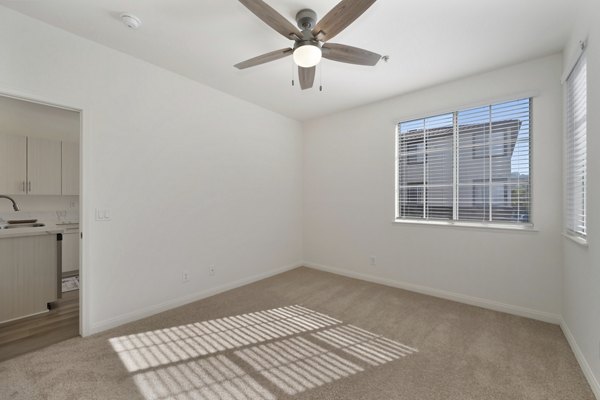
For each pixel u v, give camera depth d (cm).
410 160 354
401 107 354
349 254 411
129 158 260
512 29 214
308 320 266
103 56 241
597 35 160
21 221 390
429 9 191
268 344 221
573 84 224
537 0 183
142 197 270
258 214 395
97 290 240
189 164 309
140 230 269
